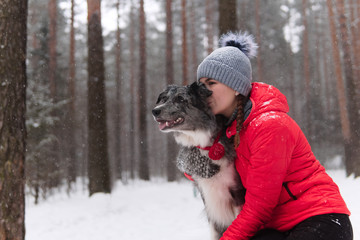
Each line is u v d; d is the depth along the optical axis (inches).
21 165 116.8
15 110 115.0
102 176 362.9
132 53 925.8
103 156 364.8
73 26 662.5
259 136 72.6
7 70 113.1
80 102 850.8
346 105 502.6
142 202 355.6
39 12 711.1
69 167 553.0
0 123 111.7
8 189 112.3
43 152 402.9
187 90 96.1
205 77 91.4
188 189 469.7
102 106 367.2
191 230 214.2
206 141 93.4
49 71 609.9
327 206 69.4
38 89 442.9
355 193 246.5
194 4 799.1
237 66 85.8
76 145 724.0
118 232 242.7
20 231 115.6
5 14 113.7
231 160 93.8
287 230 74.2
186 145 99.6
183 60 679.7
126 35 1012.5
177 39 1012.5
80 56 922.7
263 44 853.8
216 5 776.9
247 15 792.3
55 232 245.3
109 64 962.1
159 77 1044.5
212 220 102.3
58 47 792.9
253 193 73.5
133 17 906.7
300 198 72.4
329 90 1007.6
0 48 112.4
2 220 111.1
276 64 907.4
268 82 847.7
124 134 1061.8
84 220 279.0
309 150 78.0
